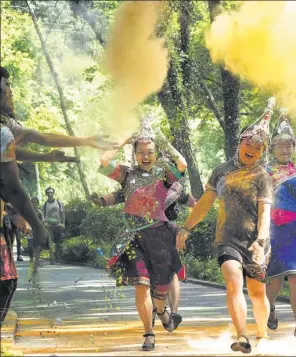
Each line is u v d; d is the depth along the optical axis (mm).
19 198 13539
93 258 47312
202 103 42875
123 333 19031
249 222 16219
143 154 16766
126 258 16703
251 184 16219
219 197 16391
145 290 16594
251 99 38688
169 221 17078
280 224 18266
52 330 19438
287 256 18188
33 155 14070
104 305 25953
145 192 16844
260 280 16281
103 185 57344
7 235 14812
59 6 37156
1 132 13500
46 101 56031
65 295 29391
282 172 18344
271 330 19453
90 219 51875
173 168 16797
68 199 68812
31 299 27359
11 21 51000
